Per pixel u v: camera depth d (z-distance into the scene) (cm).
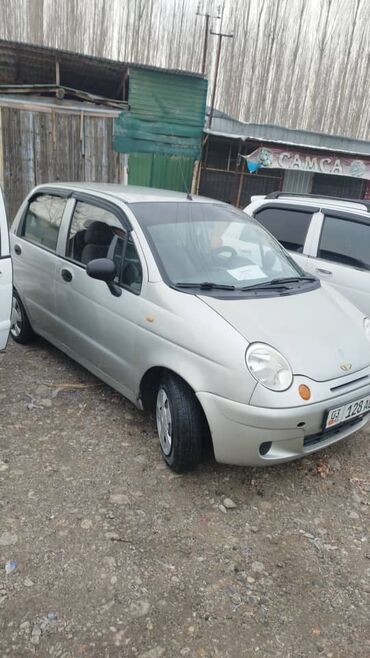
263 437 271
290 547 263
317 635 214
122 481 302
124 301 339
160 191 429
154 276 324
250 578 241
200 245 360
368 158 1178
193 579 238
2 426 352
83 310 385
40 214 464
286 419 267
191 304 303
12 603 217
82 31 1427
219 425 277
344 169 1182
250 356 273
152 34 1478
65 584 229
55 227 434
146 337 318
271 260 387
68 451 328
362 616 225
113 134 1055
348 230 509
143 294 326
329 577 246
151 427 363
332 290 384
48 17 1393
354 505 299
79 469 311
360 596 236
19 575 231
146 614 217
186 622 215
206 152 1246
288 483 313
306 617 222
